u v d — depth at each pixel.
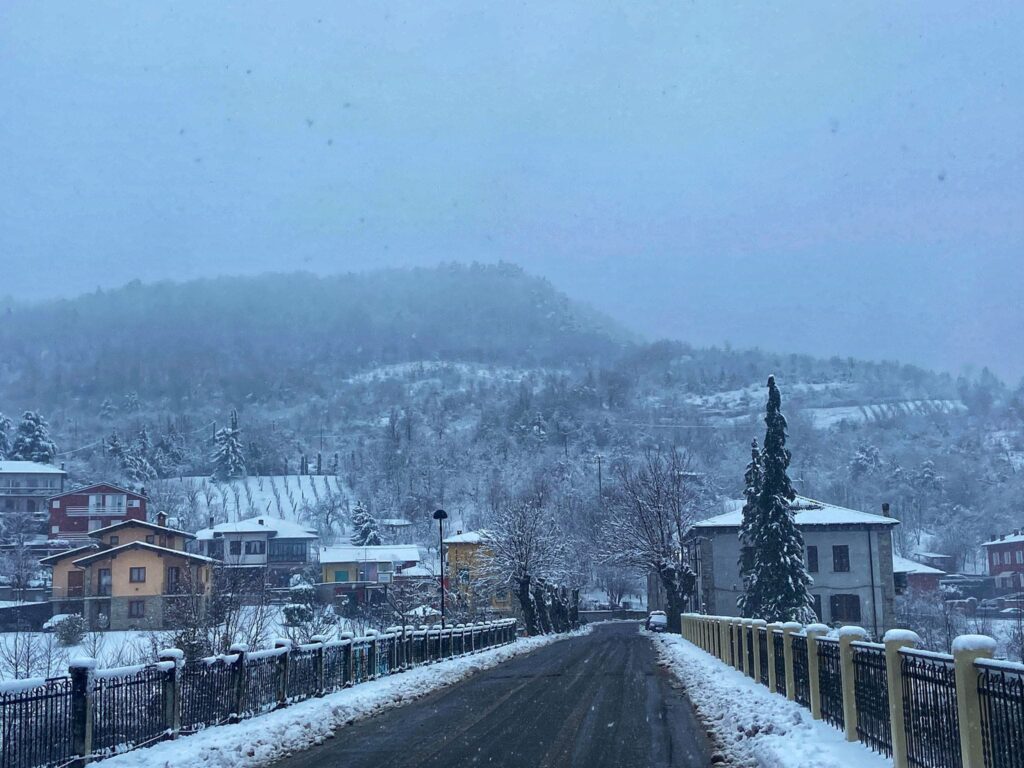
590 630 76.50
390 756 12.64
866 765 9.66
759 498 50.53
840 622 59.12
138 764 11.49
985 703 7.38
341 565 86.94
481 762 11.95
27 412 111.06
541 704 18.67
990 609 74.44
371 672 23.50
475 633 37.81
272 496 147.12
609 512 73.50
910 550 115.69
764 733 13.02
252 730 14.18
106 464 135.38
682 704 17.95
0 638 30.59
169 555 61.56
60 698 11.10
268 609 33.22
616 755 12.18
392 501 144.12
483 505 125.94
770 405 50.59
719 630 28.45
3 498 94.62
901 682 9.41
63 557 64.62
